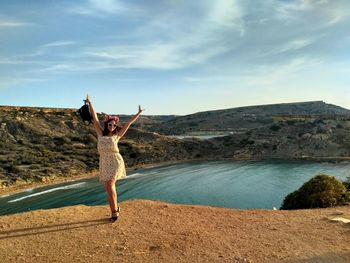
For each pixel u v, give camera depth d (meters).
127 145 95.81
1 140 84.75
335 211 11.77
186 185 57.97
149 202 12.05
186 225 9.82
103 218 10.05
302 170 70.44
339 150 90.50
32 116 103.06
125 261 7.53
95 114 9.38
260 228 9.73
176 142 103.81
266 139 103.31
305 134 102.00
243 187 55.75
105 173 9.47
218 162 86.06
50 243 8.41
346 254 7.79
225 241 8.66
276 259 7.57
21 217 10.06
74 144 89.31
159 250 8.07
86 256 7.76
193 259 7.59
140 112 9.62
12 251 7.99
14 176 62.12
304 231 9.45
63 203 47.34
